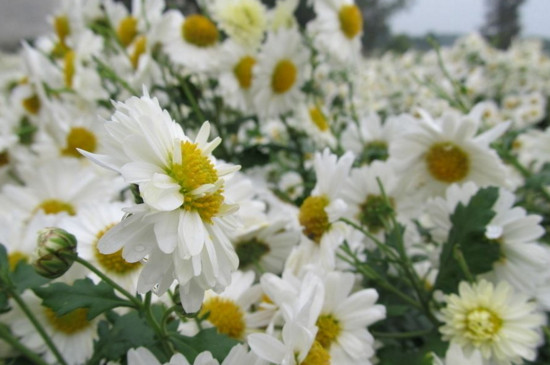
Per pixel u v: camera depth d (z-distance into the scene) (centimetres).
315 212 18
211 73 31
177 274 11
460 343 16
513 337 15
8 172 32
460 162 21
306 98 35
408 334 18
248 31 30
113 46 34
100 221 17
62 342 16
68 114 33
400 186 21
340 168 17
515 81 76
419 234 25
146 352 12
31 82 34
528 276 17
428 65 82
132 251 11
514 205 25
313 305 14
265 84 30
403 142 21
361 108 56
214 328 14
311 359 13
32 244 18
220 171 12
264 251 21
